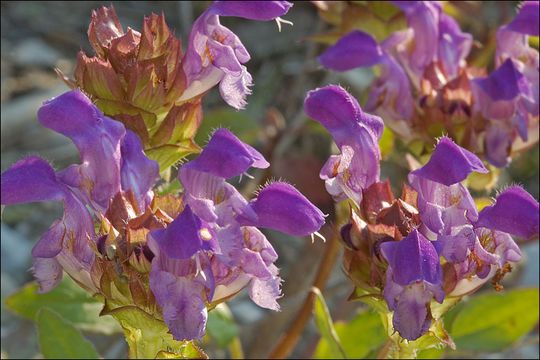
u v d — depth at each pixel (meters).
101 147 0.29
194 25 0.31
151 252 0.29
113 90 0.31
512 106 0.34
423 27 0.36
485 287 0.52
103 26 0.32
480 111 0.34
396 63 0.35
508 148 0.34
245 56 0.31
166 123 0.31
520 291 0.40
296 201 0.29
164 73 0.31
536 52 0.35
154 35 0.31
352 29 0.37
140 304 0.29
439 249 0.29
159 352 0.30
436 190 0.30
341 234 0.30
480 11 0.42
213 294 0.29
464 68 0.36
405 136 0.35
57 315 0.36
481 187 0.35
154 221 0.29
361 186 0.31
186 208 0.28
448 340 0.31
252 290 0.29
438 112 0.35
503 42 0.36
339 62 0.35
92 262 0.29
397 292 0.29
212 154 0.29
